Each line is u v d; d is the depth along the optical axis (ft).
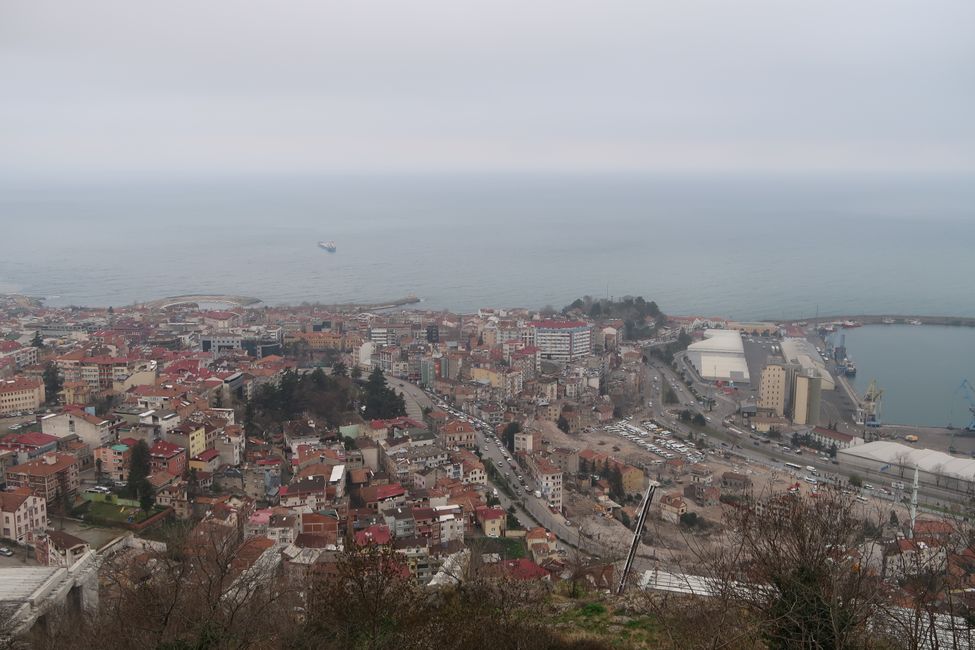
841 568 152.35
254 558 279.28
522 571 304.30
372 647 162.91
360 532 422.00
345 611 170.81
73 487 492.13
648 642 185.47
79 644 192.13
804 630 138.51
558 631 194.90
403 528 443.73
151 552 305.94
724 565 166.40
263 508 469.98
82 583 242.58
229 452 551.18
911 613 147.95
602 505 555.69
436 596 204.13
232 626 184.03
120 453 510.58
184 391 650.02
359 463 579.48
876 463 637.71
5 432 588.91
